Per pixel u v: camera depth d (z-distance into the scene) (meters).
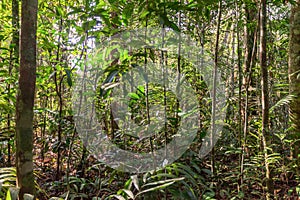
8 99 2.43
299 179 2.20
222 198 2.24
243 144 2.36
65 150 2.56
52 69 2.51
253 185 2.48
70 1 2.57
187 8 1.73
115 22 1.98
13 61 2.50
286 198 2.19
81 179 2.17
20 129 1.32
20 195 1.31
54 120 2.64
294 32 2.60
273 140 2.86
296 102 2.53
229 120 3.02
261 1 2.06
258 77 3.25
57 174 2.52
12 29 2.47
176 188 1.91
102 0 2.08
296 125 2.52
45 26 2.52
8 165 2.48
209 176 2.37
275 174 2.53
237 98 2.80
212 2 1.80
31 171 1.34
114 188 2.25
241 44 3.85
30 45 1.32
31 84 1.33
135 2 1.82
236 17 2.82
